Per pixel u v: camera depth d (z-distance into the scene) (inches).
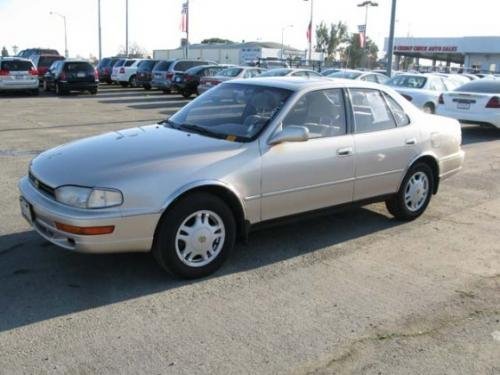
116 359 132.0
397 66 2792.8
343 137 209.6
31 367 127.7
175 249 170.1
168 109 751.1
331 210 212.5
